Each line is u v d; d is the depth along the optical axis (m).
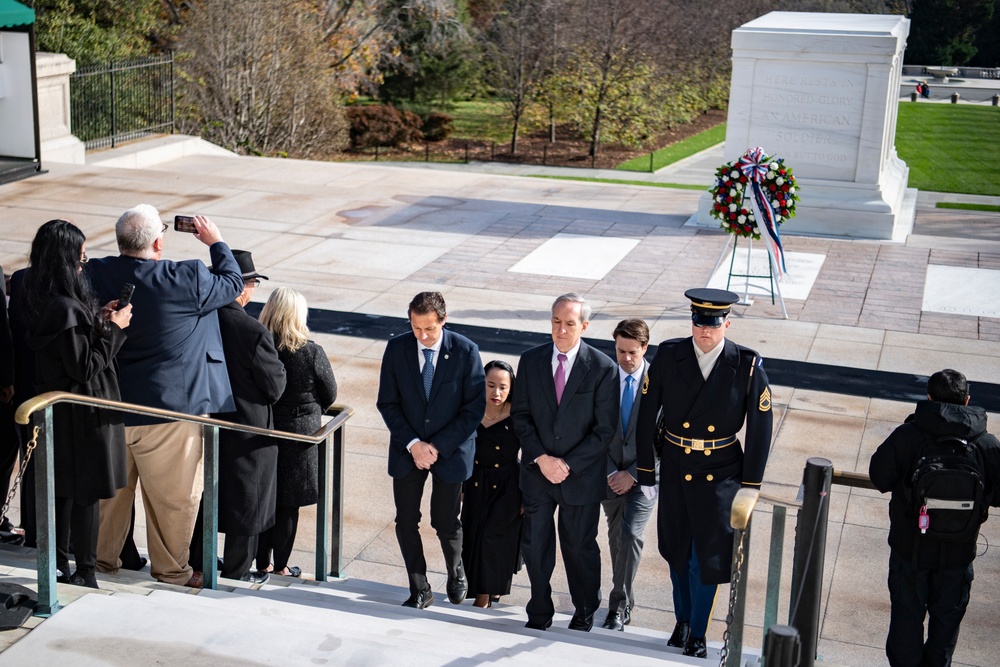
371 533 7.34
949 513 4.83
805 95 15.40
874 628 6.20
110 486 4.69
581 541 5.63
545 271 13.60
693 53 47.38
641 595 6.65
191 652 3.81
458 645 4.22
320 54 28.86
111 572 5.27
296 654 3.85
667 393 5.43
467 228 15.59
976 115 47.84
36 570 4.66
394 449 5.80
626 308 12.20
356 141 39.75
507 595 6.68
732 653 4.07
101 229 14.49
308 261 13.70
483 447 5.96
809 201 15.65
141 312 4.89
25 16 16.44
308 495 5.96
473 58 45.91
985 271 14.03
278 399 5.49
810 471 4.31
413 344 5.75
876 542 7.25
